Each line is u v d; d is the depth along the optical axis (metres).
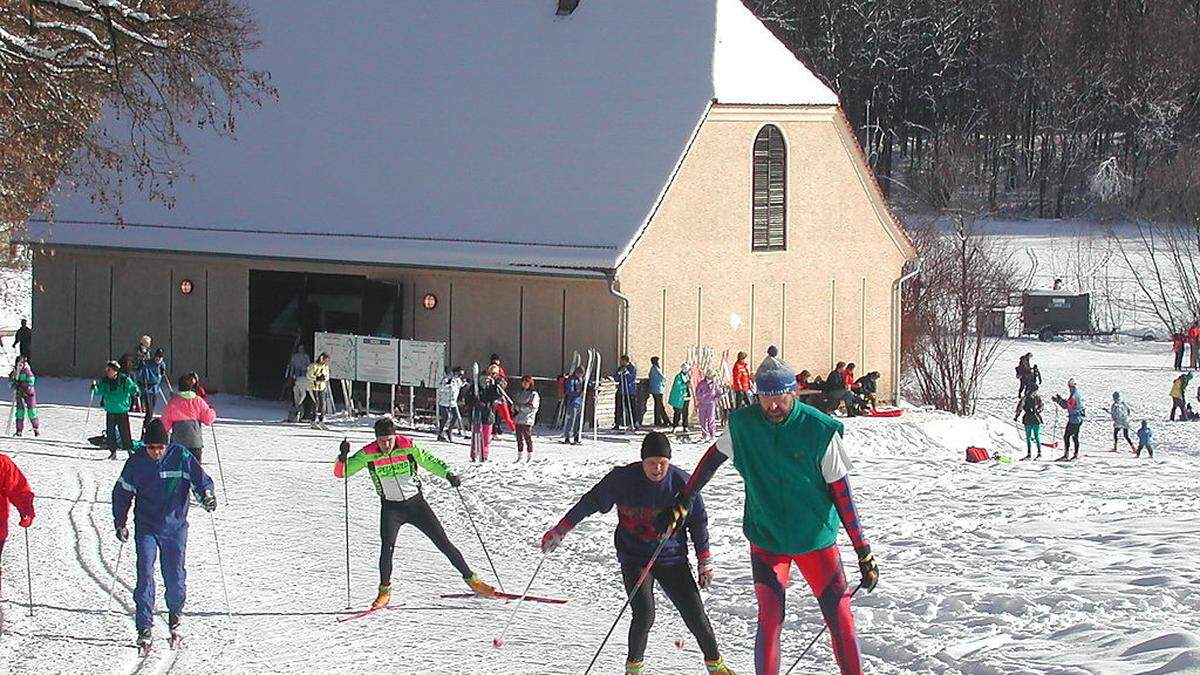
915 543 18.17
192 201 42.16
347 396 36.62
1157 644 11.29
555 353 37.44
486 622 14.35
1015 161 106.50
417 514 15.27
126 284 42.62
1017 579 15.05
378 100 42.50
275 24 45.34
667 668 12.38
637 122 38.69
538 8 42.31
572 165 38.62
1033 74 105.19
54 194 42.59
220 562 15.97
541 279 37.25
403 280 39.12
